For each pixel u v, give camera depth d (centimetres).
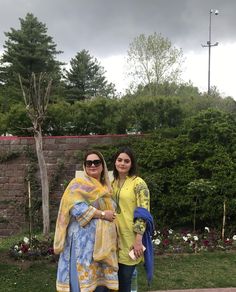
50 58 4162
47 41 4266
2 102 2641
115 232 405
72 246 394
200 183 965
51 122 1395
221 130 1066
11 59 4047
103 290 396
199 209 1018
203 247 821
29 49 4109
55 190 1176
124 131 1367
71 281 390
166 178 1060
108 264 393
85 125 1397
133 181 425
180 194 1038
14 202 1184
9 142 1212
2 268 689
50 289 594
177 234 926
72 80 5216
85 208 391
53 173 1183
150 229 417
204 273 680
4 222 1177
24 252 748
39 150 907
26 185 1187
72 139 1188
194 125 1104
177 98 1398
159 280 641
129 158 433
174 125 1355
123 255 413
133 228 410
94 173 410
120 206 420
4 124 1419
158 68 3619
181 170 1059
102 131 1401
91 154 413
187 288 614
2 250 807
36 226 1150
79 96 4678
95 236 390
